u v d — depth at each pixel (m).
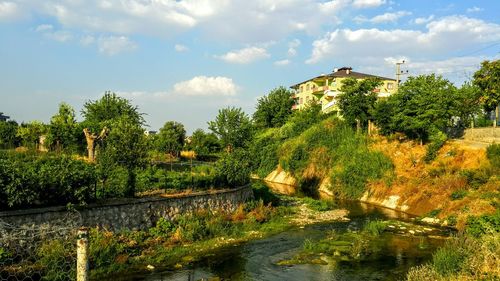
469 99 50.72
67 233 19.94
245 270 21.14
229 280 19.58
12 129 50.75
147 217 25.38
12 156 29.41
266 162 71.25
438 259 18.59
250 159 41.69
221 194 32.34
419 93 49.34
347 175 50.69
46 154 34.59
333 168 55.38
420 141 48.75
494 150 39.19
